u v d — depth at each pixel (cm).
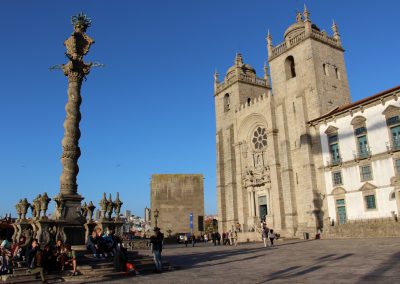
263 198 5872
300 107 5266
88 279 1675
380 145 4112
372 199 4131
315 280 1338
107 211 2584
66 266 1836
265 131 5972
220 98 7200
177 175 7588
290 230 5059
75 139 2622
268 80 7206
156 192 7406
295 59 5581
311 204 4797
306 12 5541
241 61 7131
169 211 7331
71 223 2431
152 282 1522
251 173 6047
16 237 2422
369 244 2816
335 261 1903
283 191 5334
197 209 7444
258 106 6097
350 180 4406
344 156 4516
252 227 5819
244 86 6856
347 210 4391
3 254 1781
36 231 2225
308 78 5312
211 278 1563
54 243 2180
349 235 4044
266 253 2795
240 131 6475
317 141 4922
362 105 4341
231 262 2261
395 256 1900
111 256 2100
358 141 4391
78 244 2431
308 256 2294
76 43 2762
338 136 4644
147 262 2077
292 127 5422
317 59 5350
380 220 3984
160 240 1938
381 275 1352
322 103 5141
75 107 2669
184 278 1611
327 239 4100
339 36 5812
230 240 5294
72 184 2555
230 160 6550
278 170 5541
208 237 7212
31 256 1752
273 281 1374
